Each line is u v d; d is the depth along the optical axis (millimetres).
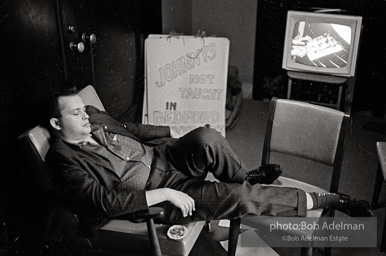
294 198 2062
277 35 3820
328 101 3773
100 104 2426
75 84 2533
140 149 2258
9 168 2088
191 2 3990
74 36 2467
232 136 3566
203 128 2158
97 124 2209
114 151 2145
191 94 3379
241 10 3889
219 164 2119
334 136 2188
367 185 2990
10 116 2057
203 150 2084
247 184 2086
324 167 3203
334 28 3281
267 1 3725
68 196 1949
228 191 2051
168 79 3357
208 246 2477
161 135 2420
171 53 3316
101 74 2820
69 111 2008
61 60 2385
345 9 3549
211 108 3385
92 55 2676
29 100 2178
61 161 1968
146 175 2154
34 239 2336
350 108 3547
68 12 2381
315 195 2111
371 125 3605
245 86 4129
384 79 3625
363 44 3566
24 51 2104
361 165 3197
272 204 2049
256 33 3863
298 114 2250
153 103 3389
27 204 2244
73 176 1941
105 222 2068
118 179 2084
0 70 1967
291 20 3348
